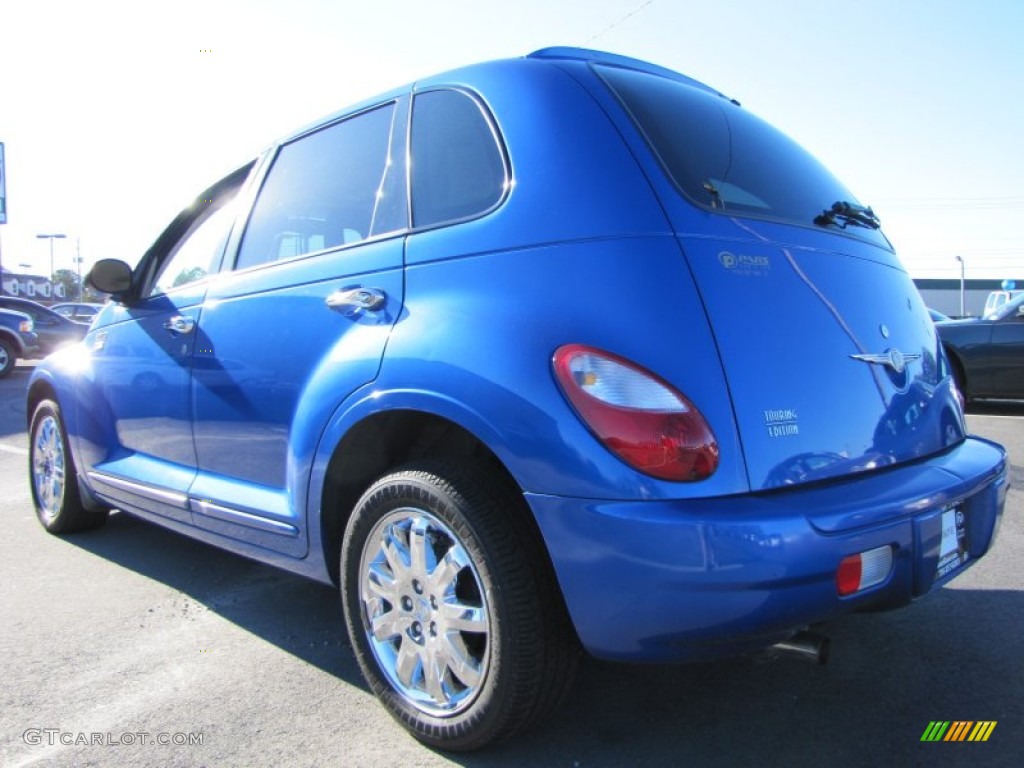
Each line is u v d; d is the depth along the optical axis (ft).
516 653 6.84
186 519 10.93
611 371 6.39
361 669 8.61
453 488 7.18
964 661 9.28
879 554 6.55
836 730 7.90
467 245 7.54
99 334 13.29
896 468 7.55
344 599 8.37
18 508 16.96
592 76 7.99
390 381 7.55
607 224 6.87
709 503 6.19
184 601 11.54
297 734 7.97
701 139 8.11
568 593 6.53
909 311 8.77
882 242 9.46
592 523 6.28
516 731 7.22
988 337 28.40
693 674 9.11
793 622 6.22
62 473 14.34
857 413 7.29
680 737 7.82
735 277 6.97
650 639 6.28
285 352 9.08
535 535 7.07
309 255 9.27
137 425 12.00
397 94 9.22
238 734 7.97
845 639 9.92
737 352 6.65
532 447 6.53
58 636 10.32
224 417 10.08
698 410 6.31
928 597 11.19
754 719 8.12
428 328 7.43
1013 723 7.98
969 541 7.89
